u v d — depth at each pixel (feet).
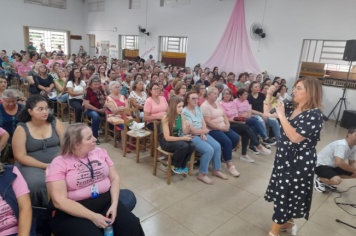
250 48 26.30
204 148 9.12
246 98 13.29
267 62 25.34
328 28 21.44
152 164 10.52
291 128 5.36
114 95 12.16
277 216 5.90
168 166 8.78
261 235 6.64
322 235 6.81
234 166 10.66
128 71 21.90
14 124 7.48
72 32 43.19
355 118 18.15
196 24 30.25
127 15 37.47
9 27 37.01
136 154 10.52
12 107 7.38
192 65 31.48
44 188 5.91
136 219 5.03
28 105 6.21
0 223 4.01
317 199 8.70
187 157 8.81
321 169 9.11
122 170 9.80
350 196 8.98
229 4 27.04
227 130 10.44
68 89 14.07
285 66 24.26
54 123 6.92
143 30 35.32
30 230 4.53
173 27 32.48
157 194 8.25
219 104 11.74
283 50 24.16
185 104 9.74
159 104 11.44
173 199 8.03
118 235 4.89
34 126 6.52
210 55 29.55
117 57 40.29
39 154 6.52
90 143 4.90
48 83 16.40
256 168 10.91
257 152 12.60
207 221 7.06
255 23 25.45
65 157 4.89
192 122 9.51
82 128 4.88
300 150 5.61
